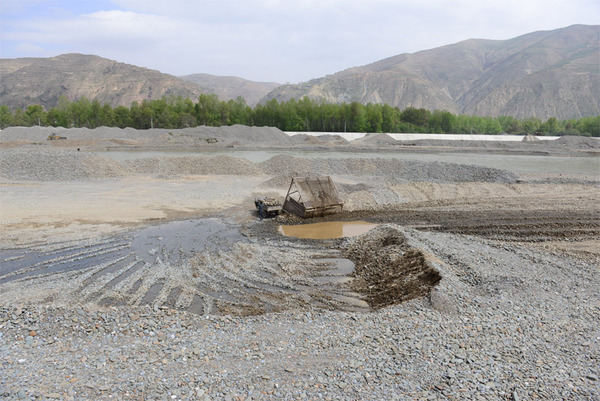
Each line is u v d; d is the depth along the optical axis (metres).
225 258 16.83
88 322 10.45
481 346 9.04
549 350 8.92
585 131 128.38
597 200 28.52
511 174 36.88
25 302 12.35
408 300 12.19
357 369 8.13
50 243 18.28
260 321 10.89
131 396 7.20
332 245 18.88
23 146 63.75
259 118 113.06
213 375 7.88
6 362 8.40
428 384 7.61
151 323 10.48
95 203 26.14
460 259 14.73
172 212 24.62
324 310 12.03
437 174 37.47
